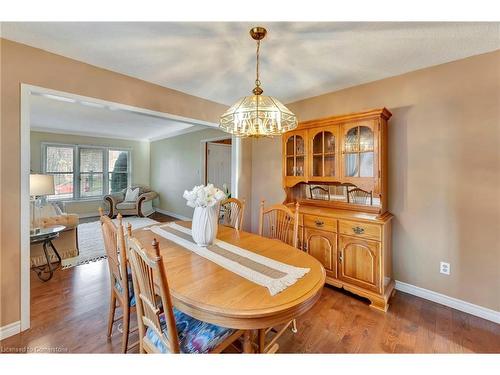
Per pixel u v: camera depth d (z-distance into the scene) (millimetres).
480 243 1989
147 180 7602
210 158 5691
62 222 3111
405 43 1843
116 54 2047
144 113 2623
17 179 1796
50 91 1983
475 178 2002
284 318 1018
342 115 2402
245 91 2936
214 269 1338
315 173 2693
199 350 1110
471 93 2010
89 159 6516
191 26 1647
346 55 2031
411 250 2340
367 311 2080
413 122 2305
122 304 1543
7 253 1756
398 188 2398
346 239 2279
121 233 1438
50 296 2277
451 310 2088
